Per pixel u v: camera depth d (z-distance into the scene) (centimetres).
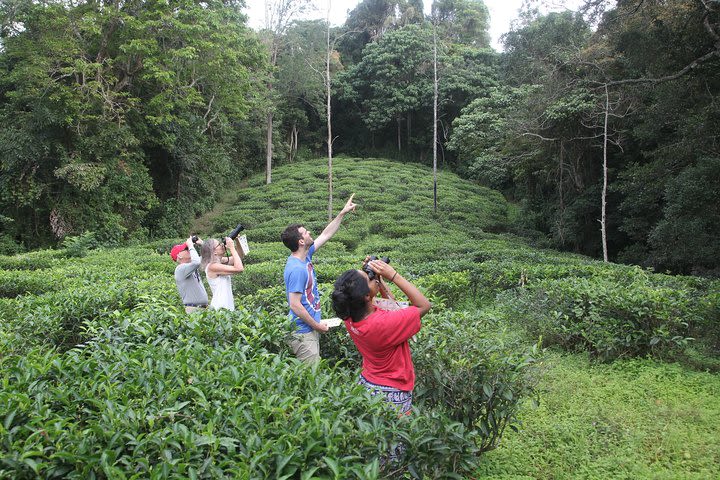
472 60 4122
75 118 2005
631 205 1806
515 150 2369
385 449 253
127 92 2086
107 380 292
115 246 2127
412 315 320
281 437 232
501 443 415
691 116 1384
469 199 3394
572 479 368
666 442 410
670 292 666
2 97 2258
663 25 1265
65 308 553
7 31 2052
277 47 3797
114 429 237
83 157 2064
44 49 1955
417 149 4719
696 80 1331
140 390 288
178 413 263
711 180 1352
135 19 1961
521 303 736
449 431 286
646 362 596
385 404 285
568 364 605
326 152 4894
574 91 1894
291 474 220
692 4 1200
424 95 4097
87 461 221
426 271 1070
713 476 362
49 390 282
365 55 4503
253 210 2977
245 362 322
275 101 3781
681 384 533
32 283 997
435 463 282
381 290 361
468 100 3975
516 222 2975
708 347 641
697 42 1258
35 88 1916
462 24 4809
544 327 674
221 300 530
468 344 376
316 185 3394
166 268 1294
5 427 235
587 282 725
